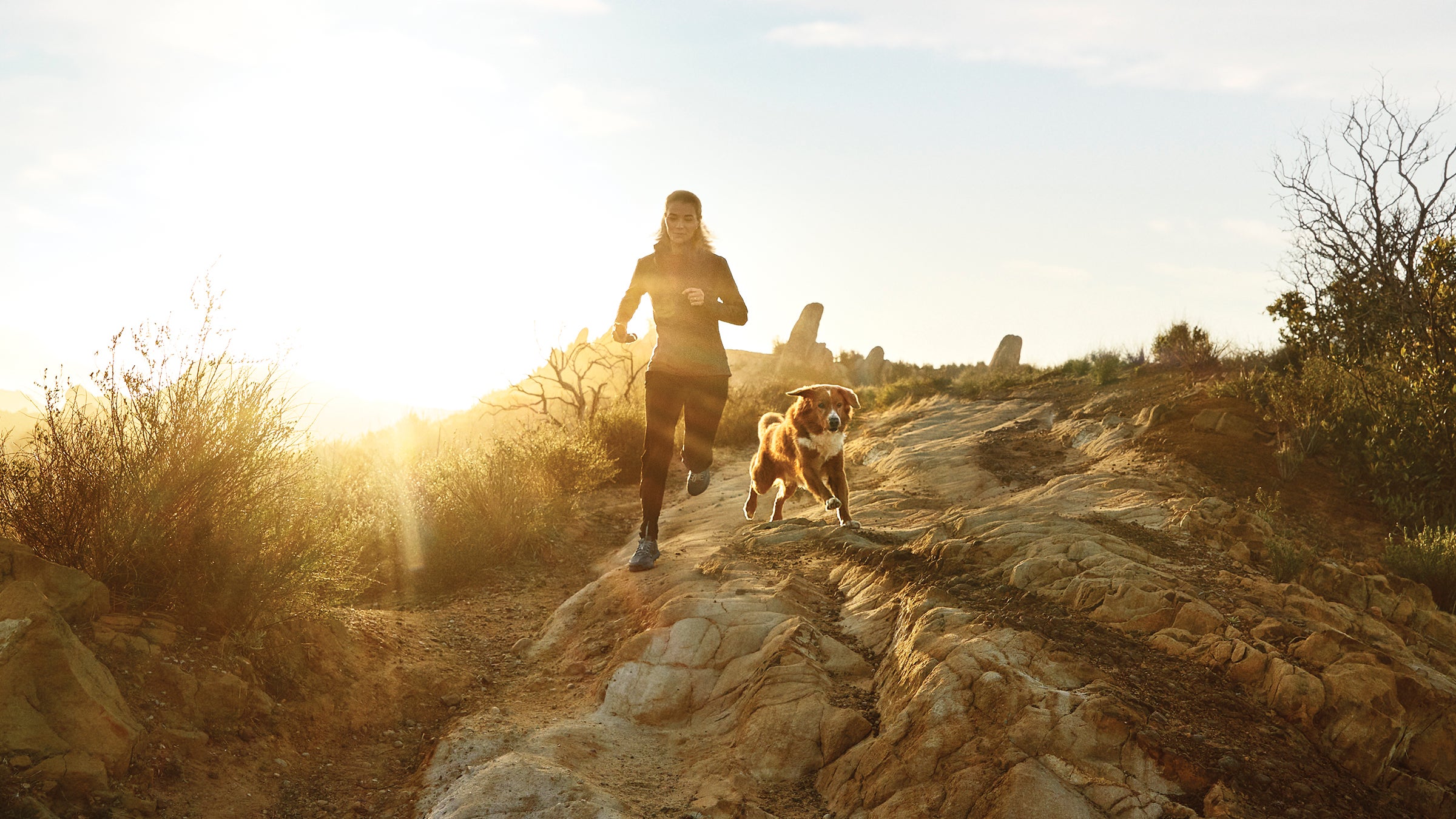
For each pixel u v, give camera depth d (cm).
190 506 367
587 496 1030
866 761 310
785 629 409
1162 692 330
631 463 1180
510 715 382
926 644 361
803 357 4072
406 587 615
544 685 426
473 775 314
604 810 291
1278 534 648
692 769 336
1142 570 436
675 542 745
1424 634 498
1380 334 1219
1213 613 384
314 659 388
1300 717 319
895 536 605
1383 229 1347
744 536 643
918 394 1980
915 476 1064
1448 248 1054
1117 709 299
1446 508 770
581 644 469
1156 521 614
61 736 261
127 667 309
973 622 374
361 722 372
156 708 303
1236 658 352
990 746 292
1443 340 975
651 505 562
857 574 496
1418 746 311
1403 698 325
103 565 344
